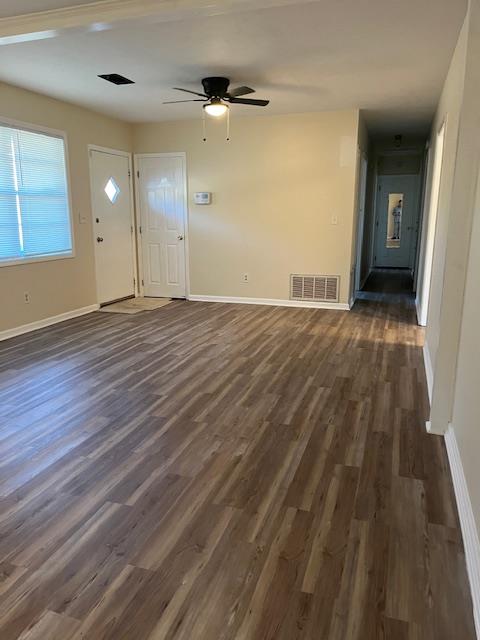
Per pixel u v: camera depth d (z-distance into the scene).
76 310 6.10
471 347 2.20
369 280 9.21
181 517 2.09
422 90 4.98
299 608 1.61
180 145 6.83
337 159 6.19
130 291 7.32
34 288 5.37
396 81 4.66
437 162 5.13
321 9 3.04
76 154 5.88
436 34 3.42
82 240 6.11
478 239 2.18
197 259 7.11
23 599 1.65
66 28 3.01
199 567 1.80
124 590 1.69
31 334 5.17
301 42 3.62
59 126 5.56
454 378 2.75
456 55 3.56
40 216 5.39
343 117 6.06
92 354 4.45
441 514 2.11
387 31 3.39
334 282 6.52
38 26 3.05
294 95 5.25
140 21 2.89
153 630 1.53
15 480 2.38
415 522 2.05
